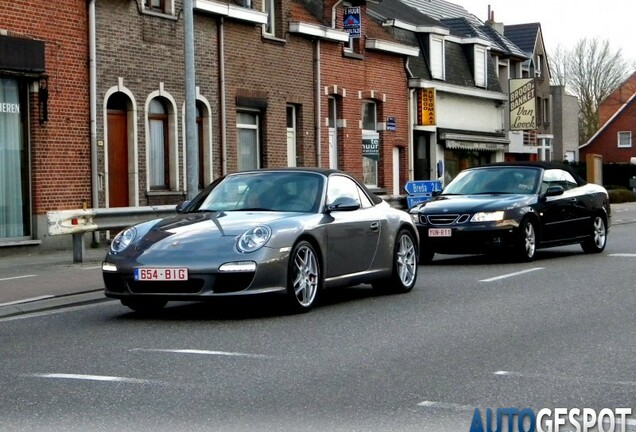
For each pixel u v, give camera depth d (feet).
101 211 63.77
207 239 37.17
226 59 95.40
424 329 35.09
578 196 66.44
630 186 233.96
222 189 42.34
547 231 62.90
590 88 313.73
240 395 24.93
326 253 40.09
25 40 73.15
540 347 31.48
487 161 165.89
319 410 23.35
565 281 49.90
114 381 26.68
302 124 107.55
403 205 102.17
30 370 28.45
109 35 81.20
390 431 21.52
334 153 115.65
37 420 22.59
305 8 112.98
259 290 36.70
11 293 46.34
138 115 84.28
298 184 41.75
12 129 74.23
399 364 28.81
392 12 143.13
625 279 50.65
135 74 83.92
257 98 99.76
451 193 64.75
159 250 37.06
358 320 37.27
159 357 30.12
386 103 125.70
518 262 61.46
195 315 39.34
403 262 45.91
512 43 190.60
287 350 31.09
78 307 43.01
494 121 165.17
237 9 94.79
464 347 31.53
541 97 211.00
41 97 75.46
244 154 100.01
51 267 60.44
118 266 37.22
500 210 59.77
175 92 88.43
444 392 25.17
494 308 40.34
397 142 128.57
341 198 41.29
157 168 88.12
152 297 36.88
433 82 139.13
